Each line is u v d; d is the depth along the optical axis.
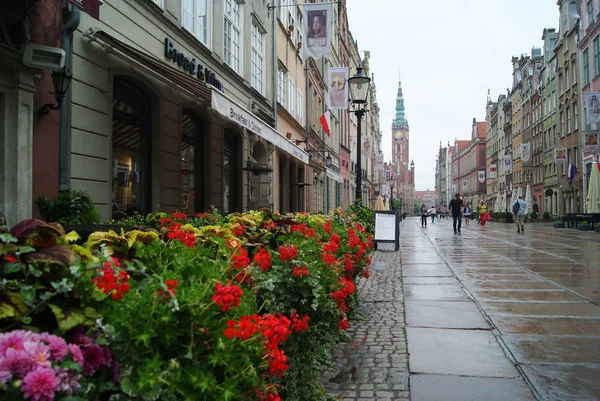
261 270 3.61
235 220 6.84
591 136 30.80
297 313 3.80
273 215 8.20
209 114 13.50
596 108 28.38
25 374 1.58
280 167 22.95
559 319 6.24
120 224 6.72
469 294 8.04
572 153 42.16
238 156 16.86
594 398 3.78
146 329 2.09
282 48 22.42
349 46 48.53
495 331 5.73
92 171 8.03
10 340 1.67
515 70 71.94
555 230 29.12
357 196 16.22
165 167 10.73
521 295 7.87
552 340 5.31
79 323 1.97
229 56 15.34
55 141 7.09
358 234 7.65
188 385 2.05
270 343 2.37
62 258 2.13
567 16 43.19
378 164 59.09
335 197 39.22
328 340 4.89
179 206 11.38
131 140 9.85
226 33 15.07
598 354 4.83
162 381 1.95
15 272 2.11
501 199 73.50
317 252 4.90
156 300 2.14
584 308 6.85
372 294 8.19
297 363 3.62
